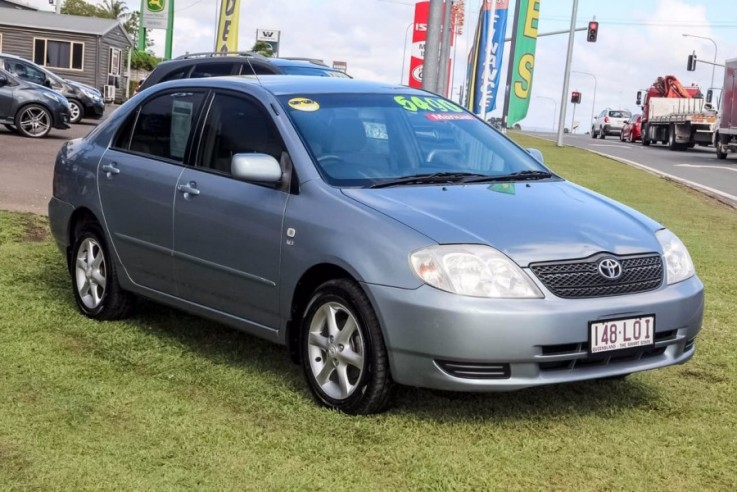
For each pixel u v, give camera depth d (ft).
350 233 14.94
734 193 60.85
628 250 15.10
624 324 14.51
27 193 38.68
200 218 17.67
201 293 18.03
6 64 86.33
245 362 17.94
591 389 16.93
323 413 15.20
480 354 13.82
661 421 15.38
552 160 79.66
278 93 17.89
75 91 89.20
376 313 14.46
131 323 20.56
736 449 14.21
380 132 17.71
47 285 23.58
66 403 15.29
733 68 102.89
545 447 14.10
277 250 16.08
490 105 66.13
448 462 13.38
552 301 14.11
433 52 42.68
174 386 16.35
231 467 13.05
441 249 14.19
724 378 17.84
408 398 15.94
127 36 167.94
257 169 16.12
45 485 12.31
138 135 20.22
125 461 13.12
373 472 13.03
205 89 19.04
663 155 112.27
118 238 19.95
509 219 15.16
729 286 27.12
